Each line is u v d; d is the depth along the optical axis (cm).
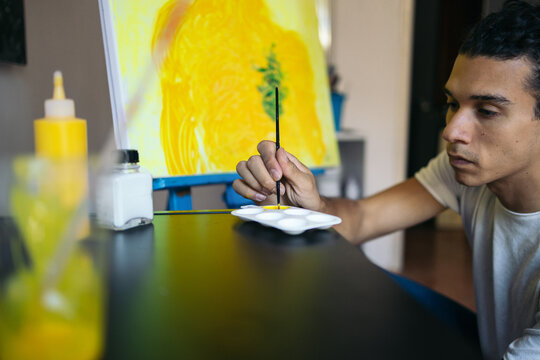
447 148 67
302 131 115
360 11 234
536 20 56
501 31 57
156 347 28
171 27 81
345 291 38
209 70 89
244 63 98
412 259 258
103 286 34
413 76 323
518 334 72
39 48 90
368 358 27
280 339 29
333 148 128
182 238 54
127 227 57
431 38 319
